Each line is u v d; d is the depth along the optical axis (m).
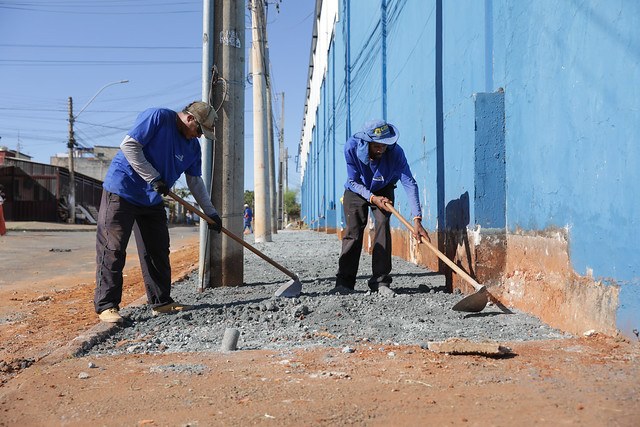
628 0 2.87
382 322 3.91
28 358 3.32
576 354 2.89
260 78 15.77
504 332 3.55
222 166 6.21
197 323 4.12
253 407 2.25
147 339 3.67
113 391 2.52
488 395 2.29
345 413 2.15
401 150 5.21
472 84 5.23
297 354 3.15
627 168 2.90
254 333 3.76
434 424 2.00
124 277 8.29
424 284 5.55
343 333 3.66
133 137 4.11
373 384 2.52
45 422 2.16
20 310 5.38
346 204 5.43
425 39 7.14
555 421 1.97
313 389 2.47
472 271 4.62
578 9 3.37
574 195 3.43
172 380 2.68
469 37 5.34
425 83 7.14
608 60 3.06
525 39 4.14
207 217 4.85
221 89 6.25
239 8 6.38
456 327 3.74
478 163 4.55
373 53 11.28
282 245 13.98
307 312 4.30
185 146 4.48
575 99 3.41
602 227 3.13
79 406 2.33
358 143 5.11
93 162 72.62
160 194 4.32
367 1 12.05
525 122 4.14
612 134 3.03
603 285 3.13
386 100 10.30
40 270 9.30
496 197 4.55
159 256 4.51
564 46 3.55
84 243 16.66
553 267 3.69
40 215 38.56
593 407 2.09
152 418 2.16
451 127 5.56
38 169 38.72
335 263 8.67
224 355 3.19
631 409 2.05
